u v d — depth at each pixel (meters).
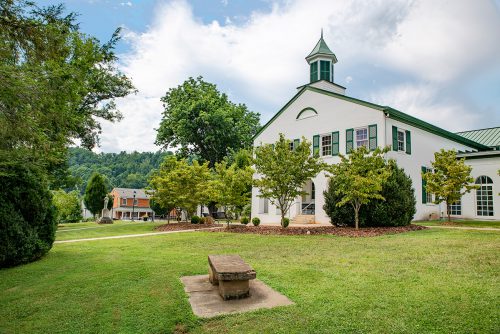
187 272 7.07
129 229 20.77
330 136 21.36
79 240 14.62
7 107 4.99
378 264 7.38
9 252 8.10
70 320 4.62
